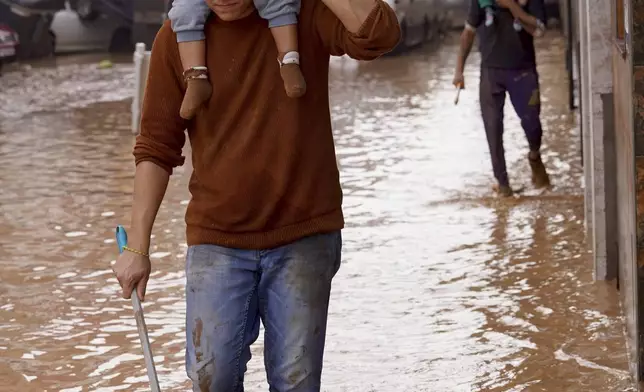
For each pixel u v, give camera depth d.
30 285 8.38
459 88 11.36
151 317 7.50
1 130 17.05
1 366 6.57
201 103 4.12
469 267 8.50
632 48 5.59
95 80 24.12
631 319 6.21
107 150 14.95
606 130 7.64
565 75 21.94
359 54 4.09
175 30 4.13
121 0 30.38
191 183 4.31
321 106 4.23
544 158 13.12
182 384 6.23
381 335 6.96
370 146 14.74
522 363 6.36
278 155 4.16
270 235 4.21
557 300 7.51
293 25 4.10
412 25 29.39
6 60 27.88
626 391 5.87
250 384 6.14
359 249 9.20
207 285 4.23
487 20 10.88
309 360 4.28
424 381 6.15
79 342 7.00
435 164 13.17
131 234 4.31
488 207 10.64
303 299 4.24
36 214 10.95
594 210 7.79
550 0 34.44
